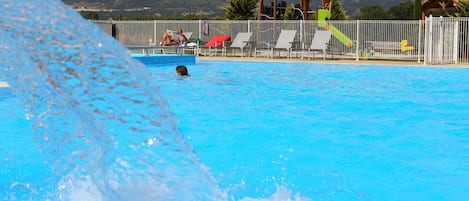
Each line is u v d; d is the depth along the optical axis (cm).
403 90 1291
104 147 356
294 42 2589
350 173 546
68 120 363
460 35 2200
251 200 449
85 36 337
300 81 1501
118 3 11000
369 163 588
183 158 371
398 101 1102
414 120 875
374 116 915
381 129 795
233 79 1546
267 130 784
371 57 2470
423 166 576
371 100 1114
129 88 343
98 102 344
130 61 342
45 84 344
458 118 895
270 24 2722
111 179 370
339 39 2522
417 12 2867
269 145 681
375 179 524
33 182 493
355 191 485
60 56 337
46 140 374
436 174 544
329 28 2570
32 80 348
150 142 360
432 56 2139
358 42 2455
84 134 361
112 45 340
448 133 765
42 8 337
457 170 560
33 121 371
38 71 339
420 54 2317
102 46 338
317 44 2430
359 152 642
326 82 1474
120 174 371
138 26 3000
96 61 338
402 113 949
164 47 2291
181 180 375
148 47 2216
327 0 3256
